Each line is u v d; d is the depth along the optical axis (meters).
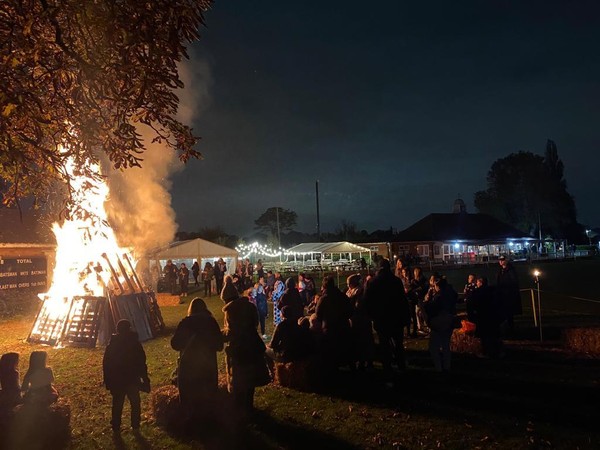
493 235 61.19
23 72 4.95
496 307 8.87
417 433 5.62
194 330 6.07
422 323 11.95
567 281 26.11
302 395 7.16
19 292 21.52
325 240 73.44
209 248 35.41
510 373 7.83
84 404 7.36
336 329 7.61
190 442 5.66
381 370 8.41
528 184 76.56
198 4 5.22
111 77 5.12
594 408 6.12
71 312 12.50
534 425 5.67
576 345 9.16
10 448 5.43
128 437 5.94
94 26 4.63
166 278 29.03
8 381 5.69
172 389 6.51
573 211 78.75
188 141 5.55
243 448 5.40
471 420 5.92
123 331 6.17
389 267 7.93
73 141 5.46
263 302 12.42
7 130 4.78
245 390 6.14
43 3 4.45
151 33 4.71
